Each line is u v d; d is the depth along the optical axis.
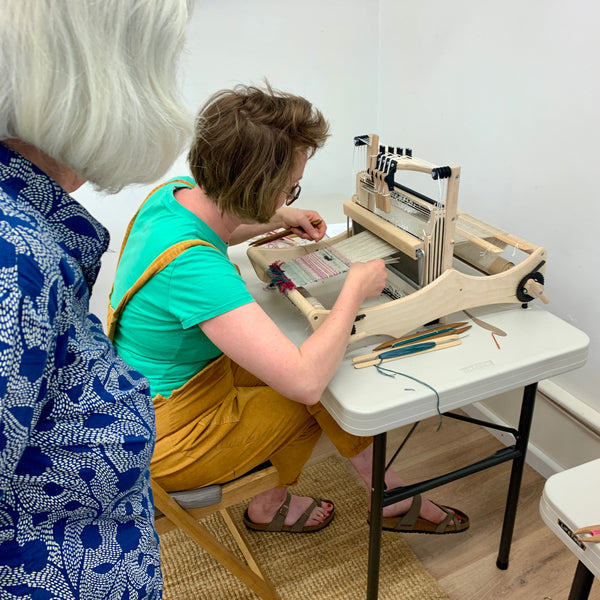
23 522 0.46
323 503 1.42
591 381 1.33
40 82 0.38
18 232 0.39
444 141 1.55
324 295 1.11
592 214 1.19
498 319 1.04
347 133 1.78
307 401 0.82
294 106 0.82
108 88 0.40
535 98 1.24
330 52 1.62
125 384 0.53
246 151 0.78
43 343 0.40
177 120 0.46
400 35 1.58
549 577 1.28
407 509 1.25
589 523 0.69
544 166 1.27
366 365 0.92
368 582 1.12
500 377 0.90
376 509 1.01
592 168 1.16
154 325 0.88
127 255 0.92
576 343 0.97
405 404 0.84
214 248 0.83
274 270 1.02
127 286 0.89
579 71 1.13
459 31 1.38
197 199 0.90
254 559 1.23
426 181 1.64
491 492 1.49
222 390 0.98
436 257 0.95
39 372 0.40
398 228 1.00
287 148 0.80
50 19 0.37
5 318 0.36
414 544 1.37
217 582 1.29
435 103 1.54
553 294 1.35
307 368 0.79
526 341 0.98
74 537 0.50
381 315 0.94
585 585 0.73
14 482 0.44
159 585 0.58
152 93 0.44
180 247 0.80
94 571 0.50
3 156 0.42
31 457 0.45
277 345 0.78
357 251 1.04
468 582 1.28
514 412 1.56
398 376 0.90
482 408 1.67
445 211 0.91
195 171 0.85
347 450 1.05
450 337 0.98
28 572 0.46
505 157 1.37
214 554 1.02
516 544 1.36
